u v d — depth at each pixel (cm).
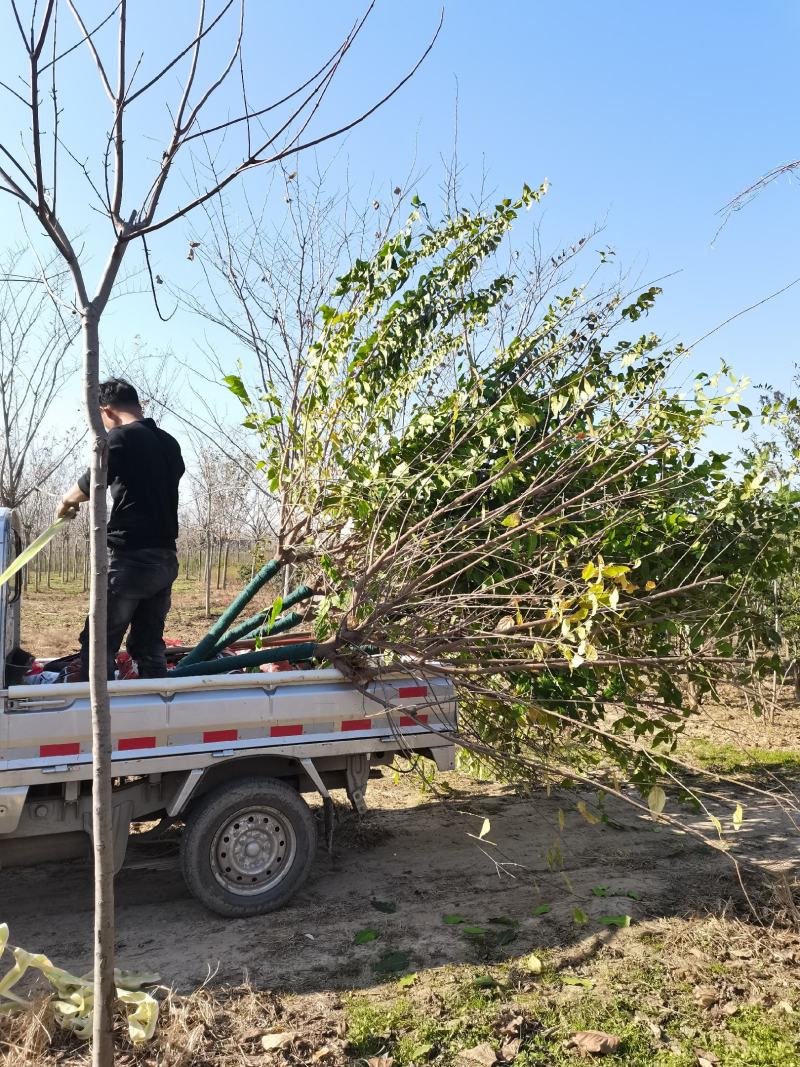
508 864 502
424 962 376
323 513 490
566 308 523
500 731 512
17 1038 311
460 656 476
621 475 437
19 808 388
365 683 462
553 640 403
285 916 433
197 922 429
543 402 502
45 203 235
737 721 862
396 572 474
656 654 492
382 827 579
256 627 535
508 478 441
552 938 397
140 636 485
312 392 504
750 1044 310
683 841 541
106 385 479
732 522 485
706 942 388
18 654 511
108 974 260
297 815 442
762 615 515
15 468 1114
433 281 529
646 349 502
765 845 530
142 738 412
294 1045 312
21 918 440
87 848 421
